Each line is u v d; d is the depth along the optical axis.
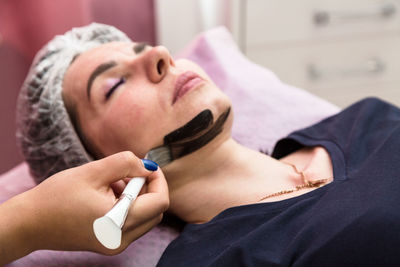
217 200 0.74
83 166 0.59
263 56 1.62
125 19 1.69
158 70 0.72
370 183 0.62
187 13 1.71
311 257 0.56
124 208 0.52
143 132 0.71
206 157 0.74
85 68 0.77
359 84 1.72
